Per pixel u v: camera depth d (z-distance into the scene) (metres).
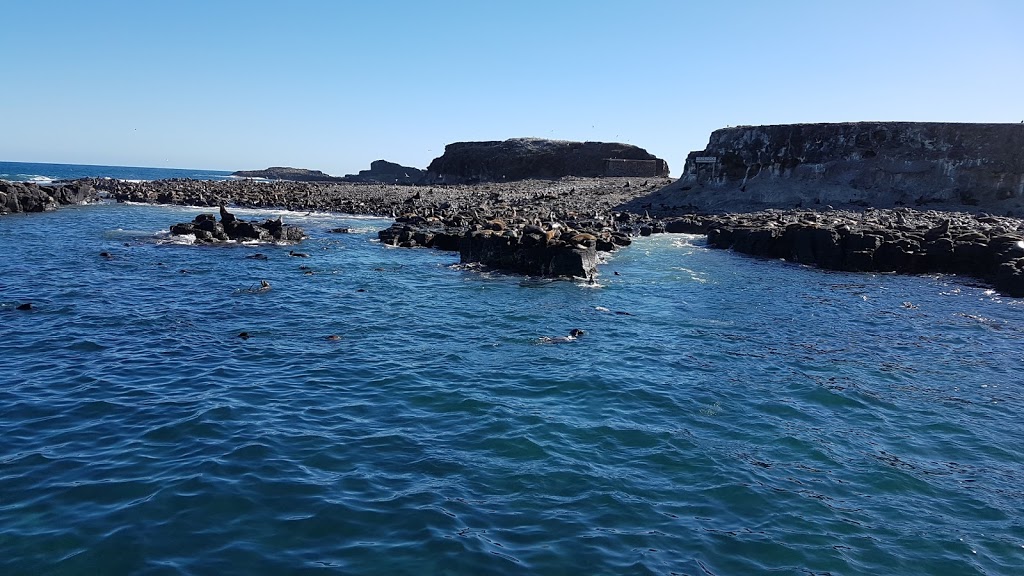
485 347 16.30
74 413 10.94
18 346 14.95
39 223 43.22
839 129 58.38
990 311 22.53
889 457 10.40
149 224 44.56
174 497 8.16
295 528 7.60
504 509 8.27
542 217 44.38
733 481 9.30
